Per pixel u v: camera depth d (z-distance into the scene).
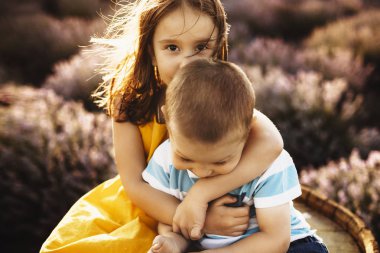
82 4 7.52
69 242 1.38
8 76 5.38
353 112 3.94
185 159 1.14
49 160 2.71
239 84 1.10
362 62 5.63
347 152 3.60
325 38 6.20
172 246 1.22
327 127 3.69
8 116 3.03
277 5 7.64
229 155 1.11
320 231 1.64
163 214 1.33
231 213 1.25
